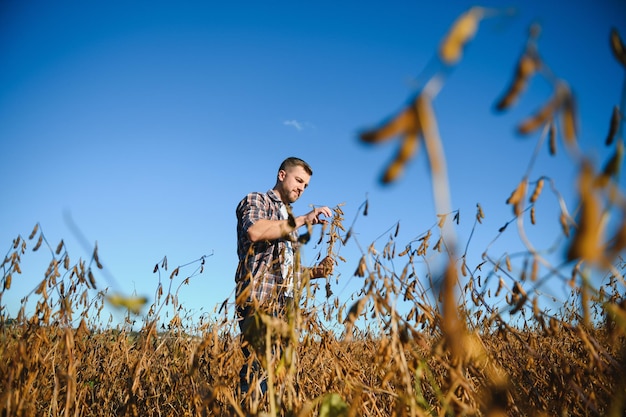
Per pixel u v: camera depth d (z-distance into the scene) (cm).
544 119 71
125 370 380
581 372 231
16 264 256
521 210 121
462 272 237
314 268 308
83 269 257
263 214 365
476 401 188
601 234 70
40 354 277
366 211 212
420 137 50
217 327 249
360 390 192
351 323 186
